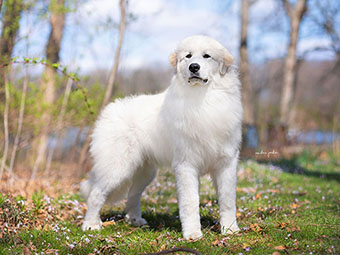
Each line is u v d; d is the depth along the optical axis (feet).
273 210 13.60
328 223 11.96
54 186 19.36
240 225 12.07
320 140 46.01
